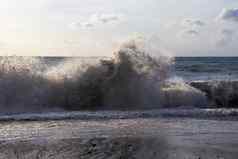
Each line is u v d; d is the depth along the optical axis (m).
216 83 13.44
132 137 7.08
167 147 6.41
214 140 6.91
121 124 8.37
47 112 10.19
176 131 7.67
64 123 8.45
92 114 9.61
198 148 6.33
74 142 6.66
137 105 11.84
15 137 7.02
